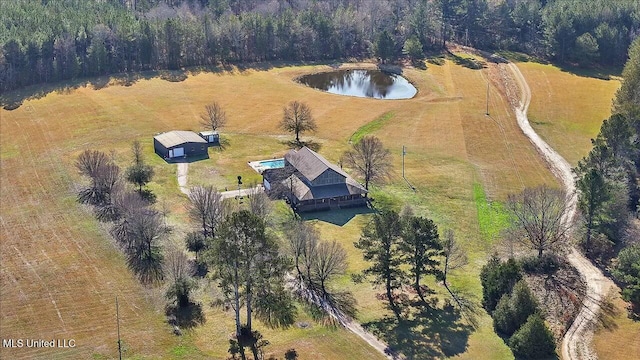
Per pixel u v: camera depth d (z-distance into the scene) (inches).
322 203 5211.6
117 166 5629.9
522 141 6678.2
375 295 4020.7
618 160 5039.4
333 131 6953.7
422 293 4057.6
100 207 5059.1
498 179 5787.4
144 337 3533.5
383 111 7573.8
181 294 3794.3
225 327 3634.4
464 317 3809.1
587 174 4603.8
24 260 4315.9
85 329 3604.8
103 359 3351.4
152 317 3715.6
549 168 6043.3
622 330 3759.8
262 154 6299.2
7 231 4709.6
